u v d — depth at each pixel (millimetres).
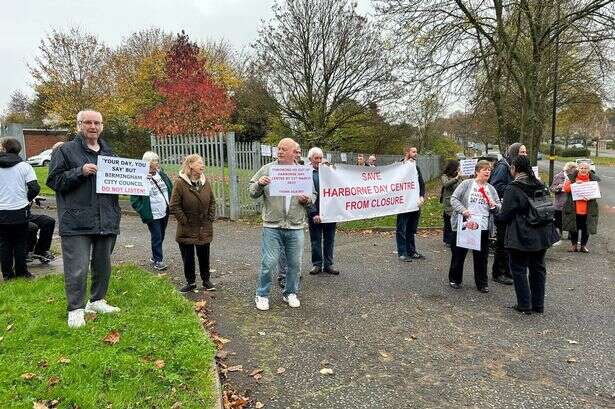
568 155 64875
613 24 14586
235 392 4047
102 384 3736
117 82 35375
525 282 6047
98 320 5062
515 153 7832
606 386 4219
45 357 4137
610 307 6355
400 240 8906
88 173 4785
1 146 6727
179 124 23641
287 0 24375
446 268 8359
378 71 24797
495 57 16172
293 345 5016
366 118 26781
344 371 4461
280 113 26594
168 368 4070
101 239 5250
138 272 7188
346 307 6215
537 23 15219
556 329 5543
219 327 5484
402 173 8695
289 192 5883
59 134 45656
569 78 21016
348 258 9156
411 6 16125
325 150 23141
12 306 5441
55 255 8742
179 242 6605
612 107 28562
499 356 4812
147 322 5031
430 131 39000
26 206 6781
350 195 8062
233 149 13734
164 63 32969
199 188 6633
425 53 16484
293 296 6238
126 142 28734
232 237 11344
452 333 5395
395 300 6535
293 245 6062
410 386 4195
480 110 18500
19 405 3385
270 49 25047
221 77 38000
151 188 7707
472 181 6879
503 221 6105
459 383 4258
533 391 4125
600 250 10102
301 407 3838
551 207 5871
